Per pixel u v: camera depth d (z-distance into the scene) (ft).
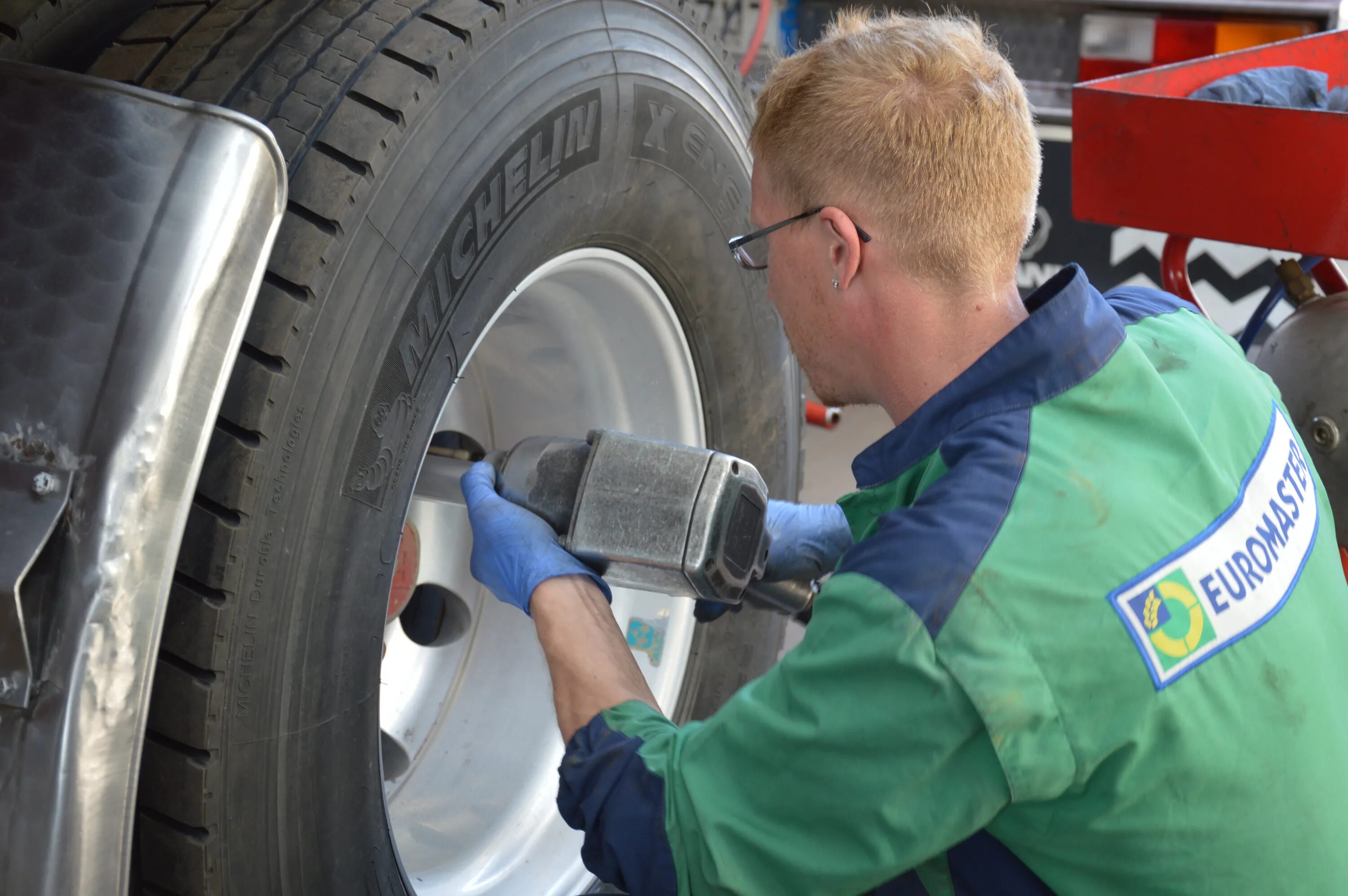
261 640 3.99
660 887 3.58
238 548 3.85
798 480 7.70
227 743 3.96
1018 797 3.20
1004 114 3.68
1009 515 3.34
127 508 3.33
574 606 4.23
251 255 3.51
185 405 3.40
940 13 9.34
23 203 3.48
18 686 3.30
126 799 3.49
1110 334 3.68
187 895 4.10
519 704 6.10
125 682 3.40
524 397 6.29
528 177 4.78
